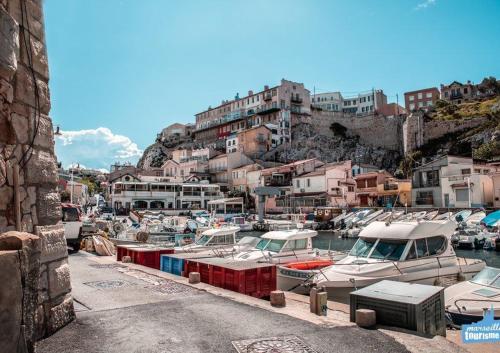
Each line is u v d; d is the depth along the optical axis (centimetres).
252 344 573
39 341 562
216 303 829
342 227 4906
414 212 4631
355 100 12181
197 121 12381
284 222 5003
